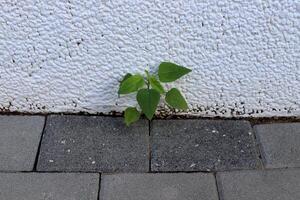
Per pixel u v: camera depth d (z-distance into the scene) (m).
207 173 0.70
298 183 0.69
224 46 0.70
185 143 0.74
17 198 0.65
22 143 0.73
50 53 0.71
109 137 0.74
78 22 0.67
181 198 0.66
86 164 0.70
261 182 0.69
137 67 0.73
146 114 0.71
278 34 0.68
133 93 0.75
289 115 0.79
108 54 0.71
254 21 0.67
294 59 0.71
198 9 0.66
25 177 0.68
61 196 0.66
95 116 0.78
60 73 0.73
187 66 0.72
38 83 0.75
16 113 0.78
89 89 0.75
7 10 0.66
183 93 0.76
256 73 0.73
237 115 0.79
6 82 0.74
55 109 0.78
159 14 0.66
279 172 0.70
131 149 0.73
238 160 0.72
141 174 0.69
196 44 0.70
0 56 0.71
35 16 0.67
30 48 0.70
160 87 0.71
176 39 0.69
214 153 0.72
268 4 0.65
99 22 0.67
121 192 0.67
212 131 0.76
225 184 0.68
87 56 0.71
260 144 0.74
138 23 0.67
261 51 0.71
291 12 0.66
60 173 0.69
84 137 0.74
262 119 0.79
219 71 0.73
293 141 0.75
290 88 0.75
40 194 0.66
